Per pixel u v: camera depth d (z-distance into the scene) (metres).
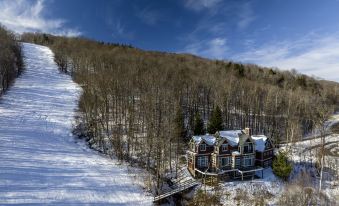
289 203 46.50
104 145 66.31
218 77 118.56
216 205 46.66
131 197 46.94
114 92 81.94
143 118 73.19
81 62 129.12
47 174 49.84
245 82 115.81
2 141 59.59
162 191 50.00
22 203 40.41
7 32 159.50
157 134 62.38
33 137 65.62
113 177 52.78
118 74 96.00
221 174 54.00
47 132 70.50
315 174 58.91
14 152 55.72
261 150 58.47
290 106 95.94
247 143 57.03
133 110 76.69
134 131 71.94
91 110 73.06
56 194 44.31
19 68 121.00
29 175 48.19
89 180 50.31
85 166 55.72
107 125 69.38
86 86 93.62
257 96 97.56
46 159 55.84
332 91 146.00
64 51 156.12
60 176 50.03
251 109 93.69
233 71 143.88
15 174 47.47
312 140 83.75
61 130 73.19
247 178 55.03
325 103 115.81
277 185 52.34
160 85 88.38
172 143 66.81
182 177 55.22
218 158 55.34
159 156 52.56
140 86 92.50
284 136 86.44
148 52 193.12
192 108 89.88
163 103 77.31
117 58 137.50
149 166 58.09
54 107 89.31
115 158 61.69
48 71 135.88
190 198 48.78
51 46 198.50
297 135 82.25
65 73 136.38
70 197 44.19
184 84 102.19
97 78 92.12
